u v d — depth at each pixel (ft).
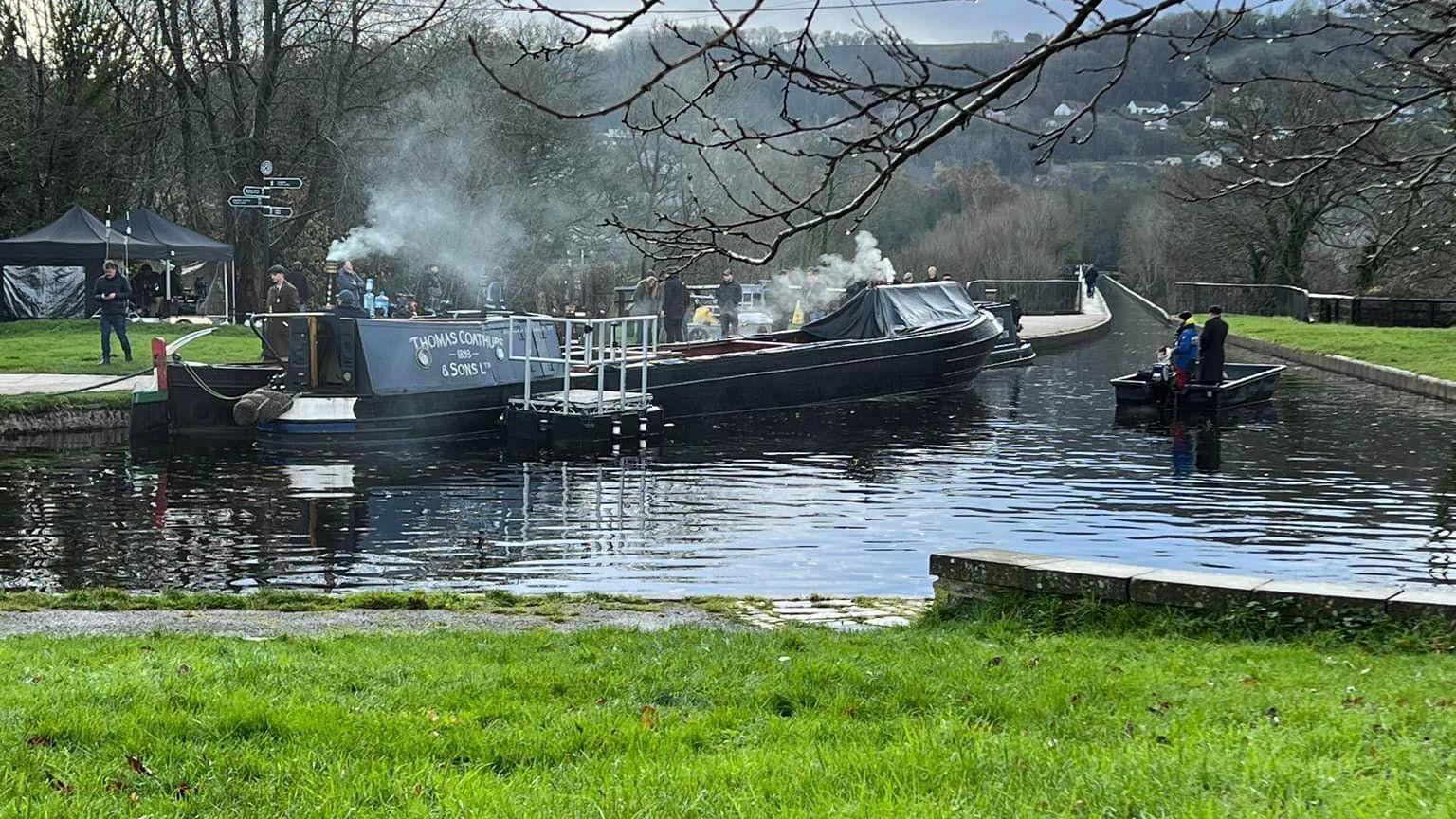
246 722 18.76
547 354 85.56
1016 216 248.52
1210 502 55.36
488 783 16.31
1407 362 113.39
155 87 148.77
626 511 53.83
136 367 86.89
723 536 48.96
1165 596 28.32
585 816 14.94
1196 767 16.16
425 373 76.28
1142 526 50.60
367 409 73.77
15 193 144.77
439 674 22.77
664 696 21.36
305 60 140.87
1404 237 78.23
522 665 23.68
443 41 137.08
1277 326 164.35
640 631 28.40
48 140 144.56
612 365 81.46
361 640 27.25
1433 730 18.42
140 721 18.78
